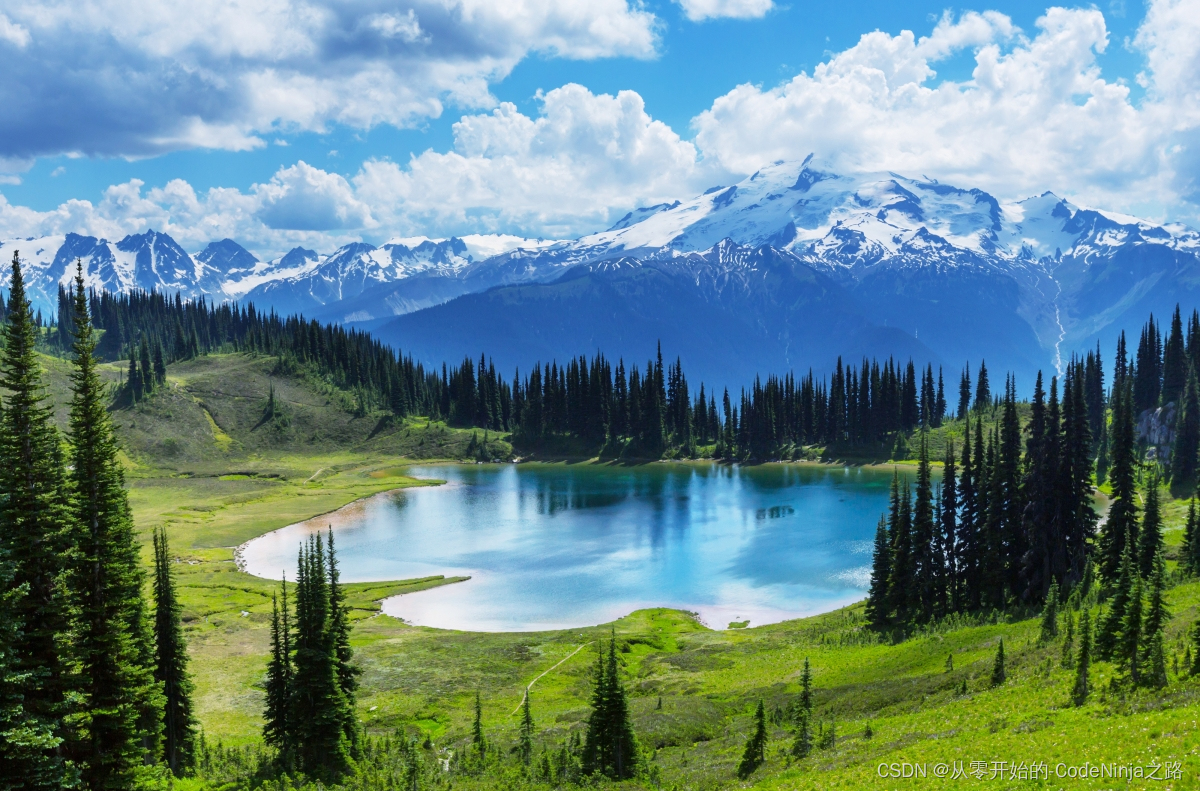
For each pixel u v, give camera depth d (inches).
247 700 2933.1
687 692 2883.9
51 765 1168.8
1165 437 6392.7
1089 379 7593.5
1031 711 1667.1
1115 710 1485.0
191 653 3464.6
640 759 1979.6
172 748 2070.6
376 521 6688.0
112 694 1368.1
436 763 2144.4
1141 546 3152.1
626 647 3580.2
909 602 3565.5
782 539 5743.1
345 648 2285.9
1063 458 3619.6
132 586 1419.8
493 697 2970.0
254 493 7741.1
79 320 1381.6
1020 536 3634.4
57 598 1277.1
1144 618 1903.3
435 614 4227.4
